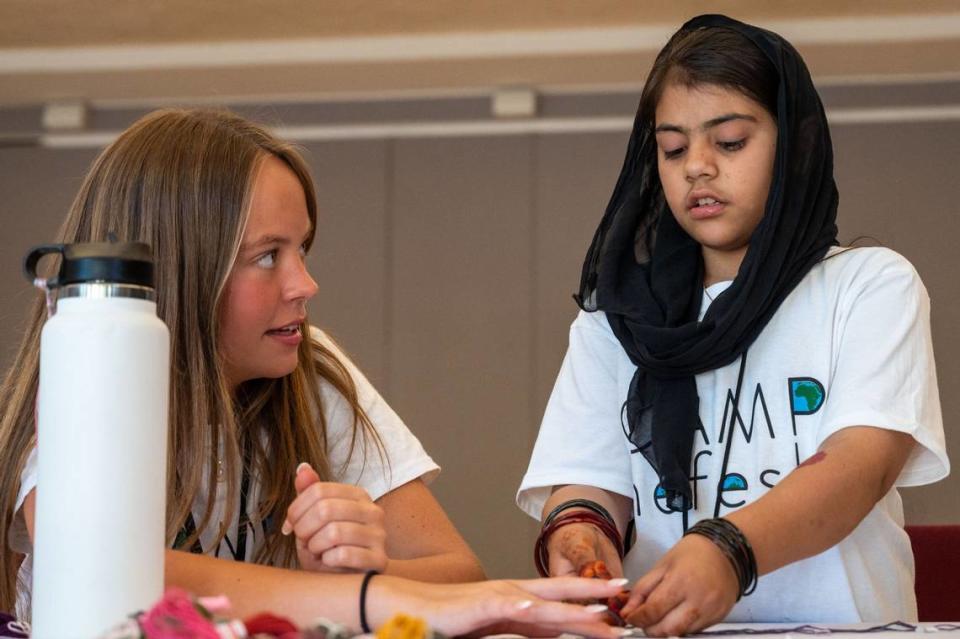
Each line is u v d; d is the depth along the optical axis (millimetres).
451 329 5332
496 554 5180
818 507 1310
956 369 4949
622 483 1636
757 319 1576
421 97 5441
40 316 1451
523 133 5383
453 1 4625
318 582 1159
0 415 1439
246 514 1527
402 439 1668
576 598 1133
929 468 1494
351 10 4703
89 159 5508
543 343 5281
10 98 5438
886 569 1548
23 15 4766
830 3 4602
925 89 5117
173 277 1429
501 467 5234
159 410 952
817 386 1550
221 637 785
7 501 1367
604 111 5344
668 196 1613
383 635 833
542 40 4883
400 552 1588
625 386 1667
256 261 1460
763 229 1535
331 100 5477
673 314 1635
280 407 1573
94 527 914
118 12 4734
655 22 4773
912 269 1568
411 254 5391
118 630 792
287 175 1494
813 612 1499
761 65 1564
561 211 5332
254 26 4848
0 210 5504
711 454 1577
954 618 1816
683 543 1227
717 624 1322
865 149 5125
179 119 1506
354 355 5355
